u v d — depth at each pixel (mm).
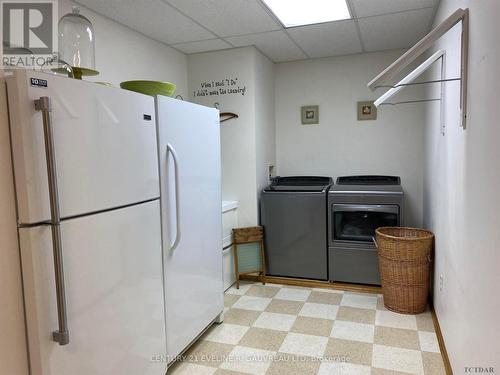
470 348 1588
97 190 1537
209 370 2184
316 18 2861
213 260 2613
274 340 2510
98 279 1550
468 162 1638
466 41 1657
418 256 2783
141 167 1825
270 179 4086
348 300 3154
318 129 4078
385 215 3350
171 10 2598
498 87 1203
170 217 2080
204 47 3527
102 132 1562
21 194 1265
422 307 2871
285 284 3578
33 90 1263
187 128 2256
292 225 3570
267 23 2924
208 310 2545
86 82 1480
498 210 1206
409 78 2498
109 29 2705
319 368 2172
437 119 2668
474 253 1523
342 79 3945
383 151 3879
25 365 1325
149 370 1909
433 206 2906
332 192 3408
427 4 2617
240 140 3670
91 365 1520
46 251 1320
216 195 2646
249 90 3590
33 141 1266
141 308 1840
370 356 2283
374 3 2592
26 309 1307
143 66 3086
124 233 1709
